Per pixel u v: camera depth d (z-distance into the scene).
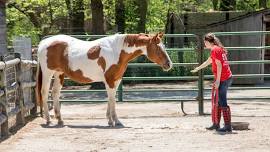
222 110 10.61
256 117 13.04
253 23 22.53
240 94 18.95
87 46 11.72
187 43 27.14
